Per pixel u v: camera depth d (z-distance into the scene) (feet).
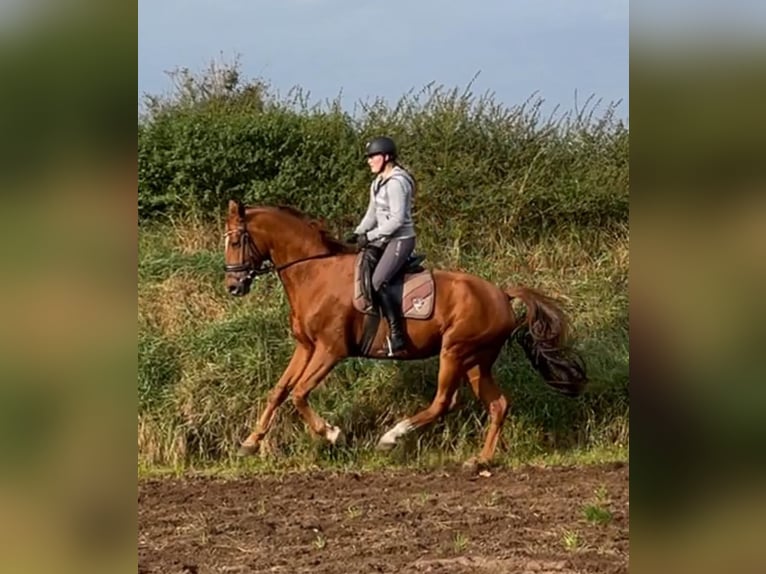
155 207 41.98
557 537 23.18
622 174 43.21
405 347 29.99
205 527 24.54
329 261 30.27
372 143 29.55
